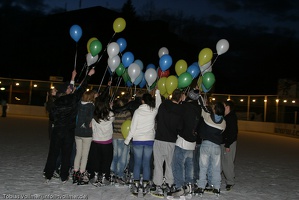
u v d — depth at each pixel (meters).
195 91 6.96
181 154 6.61
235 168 11.01
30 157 10.10
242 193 7.54
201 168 6.82
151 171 7.03
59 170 7.67
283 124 28.62
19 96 33.44
